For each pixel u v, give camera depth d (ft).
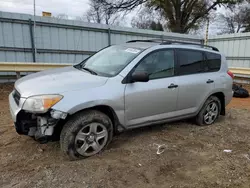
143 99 12.23
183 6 76.69
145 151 11.97
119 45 14.93
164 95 13.12
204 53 15.81
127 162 10.78
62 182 9.09
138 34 40.29
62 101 9.87
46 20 30.96
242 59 42.63
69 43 33.55
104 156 11.20
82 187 8.86
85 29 34.58
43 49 31.48
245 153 12.39
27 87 10.57
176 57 14.08
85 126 10.58
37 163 10.35
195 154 11.98
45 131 10.01
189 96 14.56
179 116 14.51
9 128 14.39
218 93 16.63
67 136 10.24
